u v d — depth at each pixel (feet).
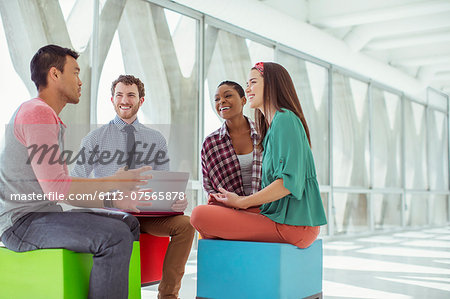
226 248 7.93
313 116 27.07
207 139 10.62
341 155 29.40
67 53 7.68
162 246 9.68
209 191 10.48
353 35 26.78
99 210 7.70
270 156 8.09
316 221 8.18
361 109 31.83
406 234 32.37
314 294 8.48
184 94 18.98
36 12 14.16
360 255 20.22
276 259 7.45
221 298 7.93
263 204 8.36
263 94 8.51
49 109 7.11
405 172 37.09
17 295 6.97
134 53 17.10
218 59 20.77
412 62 33.78
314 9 25.21
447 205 43.93
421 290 12.35
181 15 19.11
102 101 15.87
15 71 13.55
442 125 43.98
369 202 32.07
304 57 26.43
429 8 22.67
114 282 6.70
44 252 6.73
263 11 20.18
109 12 16.29
